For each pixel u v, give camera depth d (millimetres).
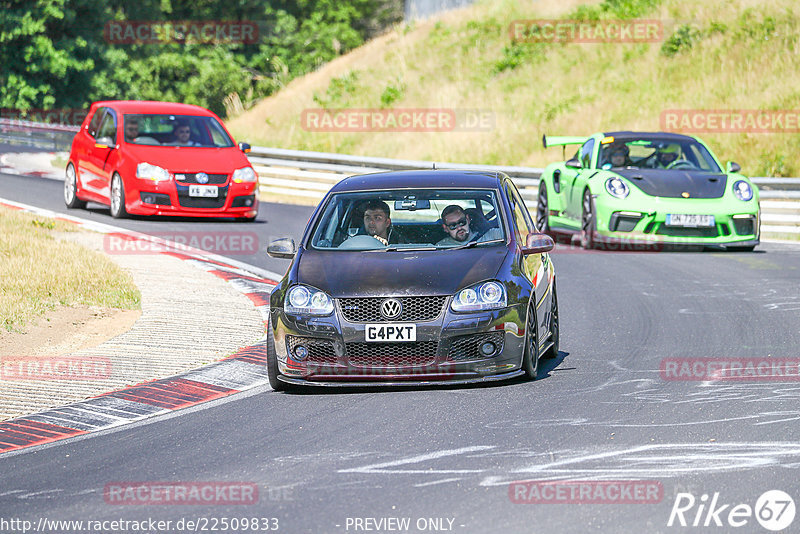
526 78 112188
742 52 101312
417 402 27922
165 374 31781
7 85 170500
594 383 29516
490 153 98938
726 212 55781
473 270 29438
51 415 27812
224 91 169750
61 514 20031
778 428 24328
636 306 42031
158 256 52250
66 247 50594
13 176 89375
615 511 19016
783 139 86125
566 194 62250
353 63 134125
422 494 20297
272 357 29797
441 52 125812
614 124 97375
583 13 120375
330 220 32219
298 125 115750
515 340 29047
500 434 24391
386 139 108125
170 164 64312
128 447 24750
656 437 23812
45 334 36469
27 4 172125
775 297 43125
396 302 28578
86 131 70000
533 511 19125
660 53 106562
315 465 22547
